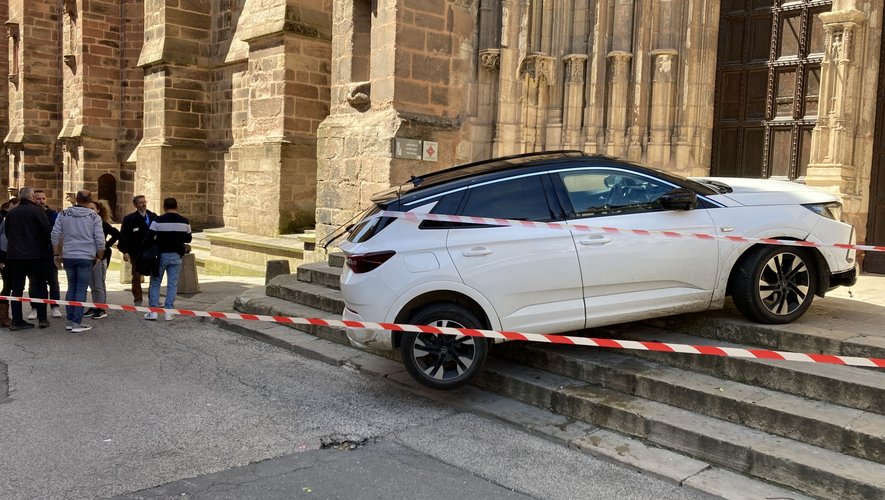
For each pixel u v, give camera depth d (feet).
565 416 18.30
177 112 64.34
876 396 15.39
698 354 18.33
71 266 28.94
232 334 28.71
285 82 51.70
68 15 80.79
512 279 18.26
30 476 14.83
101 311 32.01
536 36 37.70
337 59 39.27
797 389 16.63
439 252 18.30
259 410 19.20
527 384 19.26
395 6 35.14
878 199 29.32
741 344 19.36
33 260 29.17
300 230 52.70
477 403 19.42
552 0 37.35
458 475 15.15
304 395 20.54
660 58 33.60
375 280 18.40
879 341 17.38
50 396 20.22
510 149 37.86
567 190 19.33
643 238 18.70
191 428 17.76
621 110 35.01
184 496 13.98
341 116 38.99
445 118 37.63
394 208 19.01
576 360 19.43
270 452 16.29
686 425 16.14
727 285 19.57
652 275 18.74
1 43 100.99
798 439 15.28
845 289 25.26
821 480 13.85
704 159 34.17
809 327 19.03
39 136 89.45
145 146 65.36
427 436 17.39
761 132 32.73
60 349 25.93
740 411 16.20
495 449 16.60
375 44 36.65
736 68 33.47
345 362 23.65
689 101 33.55
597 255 18.49
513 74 37.50
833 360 14.92
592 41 35.91
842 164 28.32
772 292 19.22
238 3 61.11
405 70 35.81
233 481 14.70
